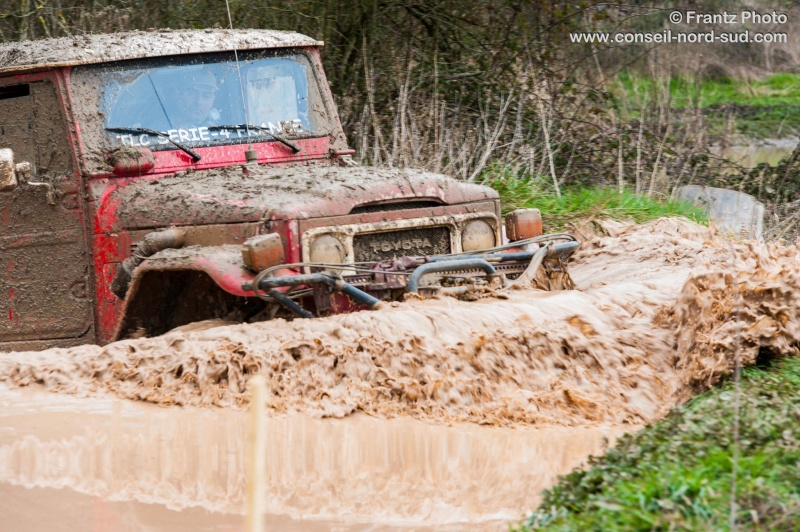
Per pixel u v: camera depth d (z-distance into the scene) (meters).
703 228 29.77
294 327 16.45
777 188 40.41
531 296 18.56
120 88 21.23
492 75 41.28
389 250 19.19
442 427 15.13
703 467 11.79
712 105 69.44
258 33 23.62
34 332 21.33
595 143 40.75
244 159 22.03
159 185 20.28
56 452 13.73
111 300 20.27
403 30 41.94
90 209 20.36
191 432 14.54
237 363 15.86
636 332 17.69
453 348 16.16
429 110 38.94
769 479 11.61
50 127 20.86
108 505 12.11
